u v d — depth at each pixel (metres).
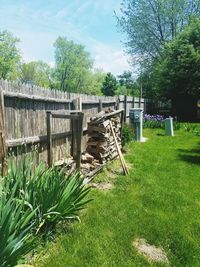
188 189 5.70
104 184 5.82
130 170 6.93
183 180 6.26
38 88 5.16
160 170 7.05
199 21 20.22
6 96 4.10
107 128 7.24
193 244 3.64
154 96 26.27
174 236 3.80
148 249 3.53
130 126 10.99
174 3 26.22
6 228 2.39
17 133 4.47
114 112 8.11
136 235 3.82
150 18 27.19
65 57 55.94
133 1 27.14
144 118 17.67
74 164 5.92
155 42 27.70
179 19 26.84
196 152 9.31
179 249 3.53
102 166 6.65
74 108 6.77
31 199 3.28
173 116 21.30
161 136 13.23
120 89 55.62
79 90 56.97
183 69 19.06
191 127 15.45
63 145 6.28
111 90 56.25
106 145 7.20
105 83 56.91
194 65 18.91
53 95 5.80
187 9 26.77
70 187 3.66
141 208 4.64
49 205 3.38
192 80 19.14
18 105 4.48
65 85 56.19
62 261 3.09
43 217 3.36
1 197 2.79
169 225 4.09
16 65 45.41
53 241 3.48
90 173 5.82
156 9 26.80
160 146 10.39
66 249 3.32
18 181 3.35
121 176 6.38
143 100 18.53
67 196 3.59
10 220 2.44
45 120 5.42
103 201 4.80
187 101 20.84
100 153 6.94
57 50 56.12
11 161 3.85
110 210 4.46
